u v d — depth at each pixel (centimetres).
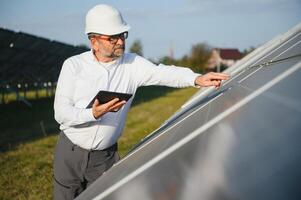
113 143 352
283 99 171
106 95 287
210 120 204
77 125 331
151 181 163
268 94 196
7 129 1535
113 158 359
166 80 343
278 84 204
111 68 334
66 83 327
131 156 267
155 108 2156
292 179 111
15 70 2734
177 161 169
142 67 346
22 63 2709
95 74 330
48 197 639
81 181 354
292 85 186
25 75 2966
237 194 118
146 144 283
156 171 172
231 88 329
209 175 137
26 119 1886
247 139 150
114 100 286
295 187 108
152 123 1512
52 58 3097
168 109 2066
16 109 2427
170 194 138
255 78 291
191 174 146
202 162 151
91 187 229
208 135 182
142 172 182
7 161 907
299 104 152
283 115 151
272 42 691
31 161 898
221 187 126
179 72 341
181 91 3944
